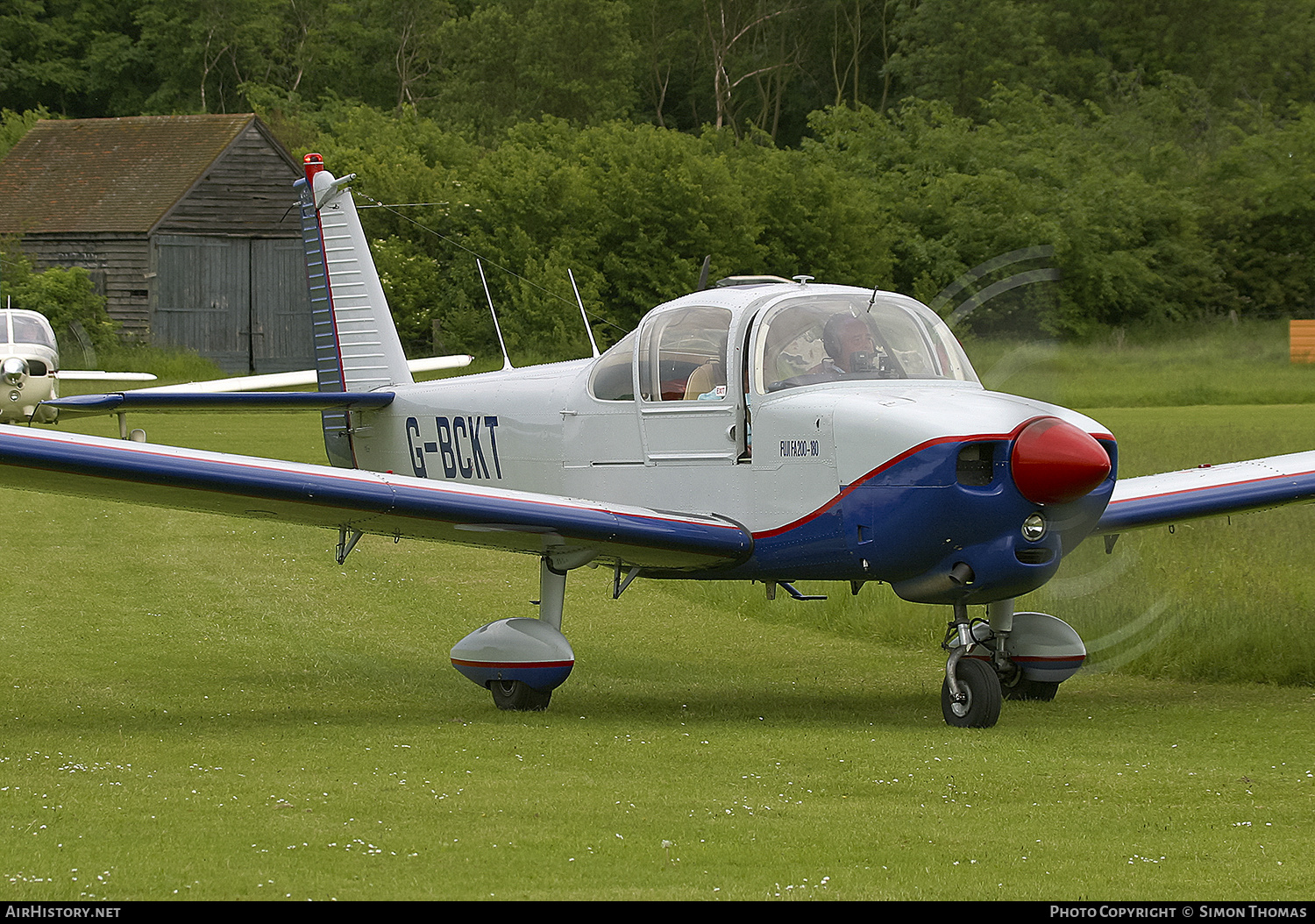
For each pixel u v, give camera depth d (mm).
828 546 16969
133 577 28359
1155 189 101562
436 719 17422
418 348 93250
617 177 93812
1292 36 144500
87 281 87938
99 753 15031
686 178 92812
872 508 16344
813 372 17547
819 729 16625
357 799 12930
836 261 96188
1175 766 14508
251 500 15992
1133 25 146250
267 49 161500
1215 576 24547
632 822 12125
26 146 97375
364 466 23781
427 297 92938
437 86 163750
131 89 158125
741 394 17781
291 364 94625
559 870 10797
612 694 19453
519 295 90625
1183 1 143750
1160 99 128625
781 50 171250
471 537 17719
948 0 148125
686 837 11711
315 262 26000
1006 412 16078
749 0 173375
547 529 16641
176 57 154875
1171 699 19016
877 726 16922
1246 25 145000
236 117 94312
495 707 18422
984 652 18953
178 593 26828
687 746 15508
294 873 10633
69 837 11555
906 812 12602
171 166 92500
